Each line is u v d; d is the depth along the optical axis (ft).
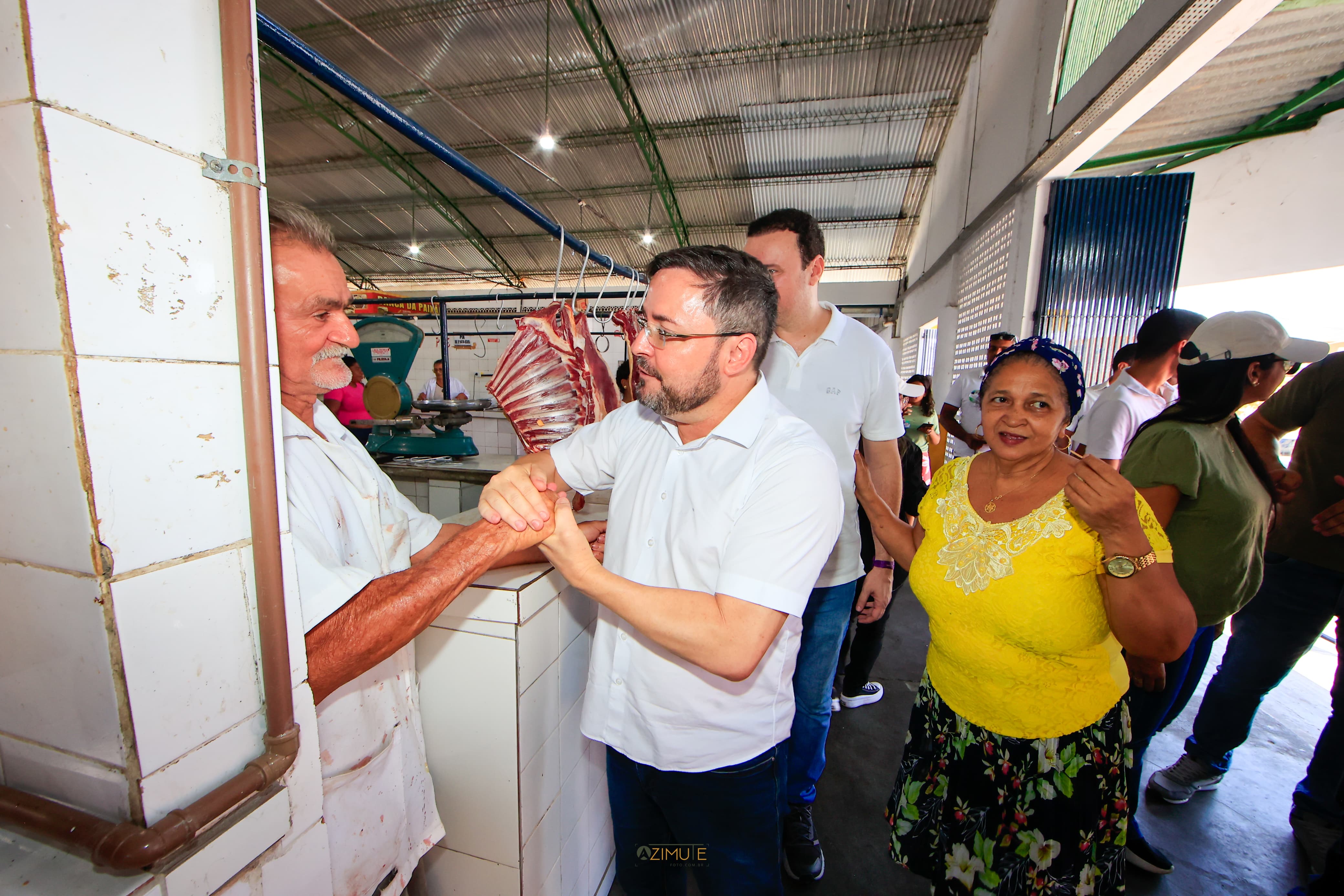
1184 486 4.27
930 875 3.82
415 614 2.29
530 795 3.45
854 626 9.37
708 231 28.84
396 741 3.02
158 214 1.42
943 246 19.56
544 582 3.46
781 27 16.92
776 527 2.62
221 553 1.66
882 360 5.12
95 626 1.40
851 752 6.73
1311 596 5.22
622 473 3.53
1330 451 5.09
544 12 16.89
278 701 1.79
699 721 3.01
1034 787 3.31
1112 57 8.13
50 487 1.37
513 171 25.70
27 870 1.48
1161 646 2.98
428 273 37.58
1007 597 3.18
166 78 1.42
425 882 3.72
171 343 1.48
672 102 20.49
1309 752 6.73
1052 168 10.65
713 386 2.81
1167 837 5.48
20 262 1.27
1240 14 6.07
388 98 20.94
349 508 2.79
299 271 2.42
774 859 3.36
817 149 22.39
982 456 3.79
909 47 17.08
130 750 1.46
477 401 7.57
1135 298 10.93
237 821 1.69
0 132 1.22
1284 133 10.53
